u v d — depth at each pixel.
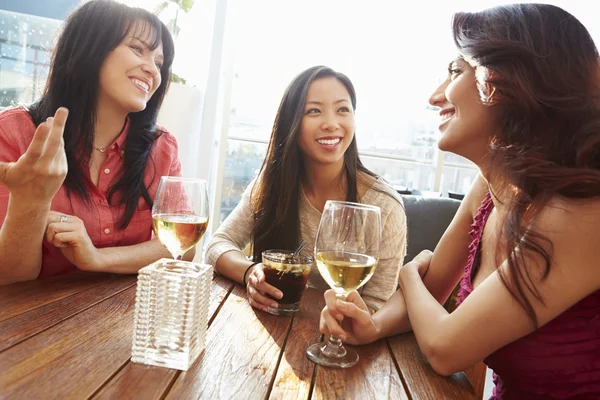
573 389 0.83
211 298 1.02
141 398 0.55
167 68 1.44
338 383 0.68
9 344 0.65
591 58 0.85
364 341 0.87
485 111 0.92
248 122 3.80
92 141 1.29
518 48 0.83
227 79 3.52
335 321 0.82
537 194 0.80
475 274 1.11
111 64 1.26
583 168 0.77
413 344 0.91
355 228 0.78
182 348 0.65
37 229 0.96
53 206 1.24
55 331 0.72
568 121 0.84
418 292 0.97
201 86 3.45
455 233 1.21
